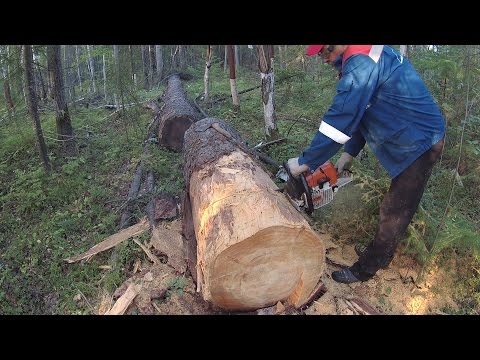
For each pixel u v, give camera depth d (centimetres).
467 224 371
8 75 507
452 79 422
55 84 560
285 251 263
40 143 509
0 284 372
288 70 752
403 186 288
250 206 258
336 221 380
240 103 812
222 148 339
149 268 348
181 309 306
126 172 525
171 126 555
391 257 313
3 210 467
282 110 720
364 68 259
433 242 350
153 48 1374
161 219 402
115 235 391
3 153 591
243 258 257
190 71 1235
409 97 271
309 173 299
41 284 370
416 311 311
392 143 283
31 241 413
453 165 469
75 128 700
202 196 302
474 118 466
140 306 311
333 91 648
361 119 291
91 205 459
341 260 347
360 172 366
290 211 264
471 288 325
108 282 343
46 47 543
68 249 398
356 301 311
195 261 329
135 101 679
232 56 704
